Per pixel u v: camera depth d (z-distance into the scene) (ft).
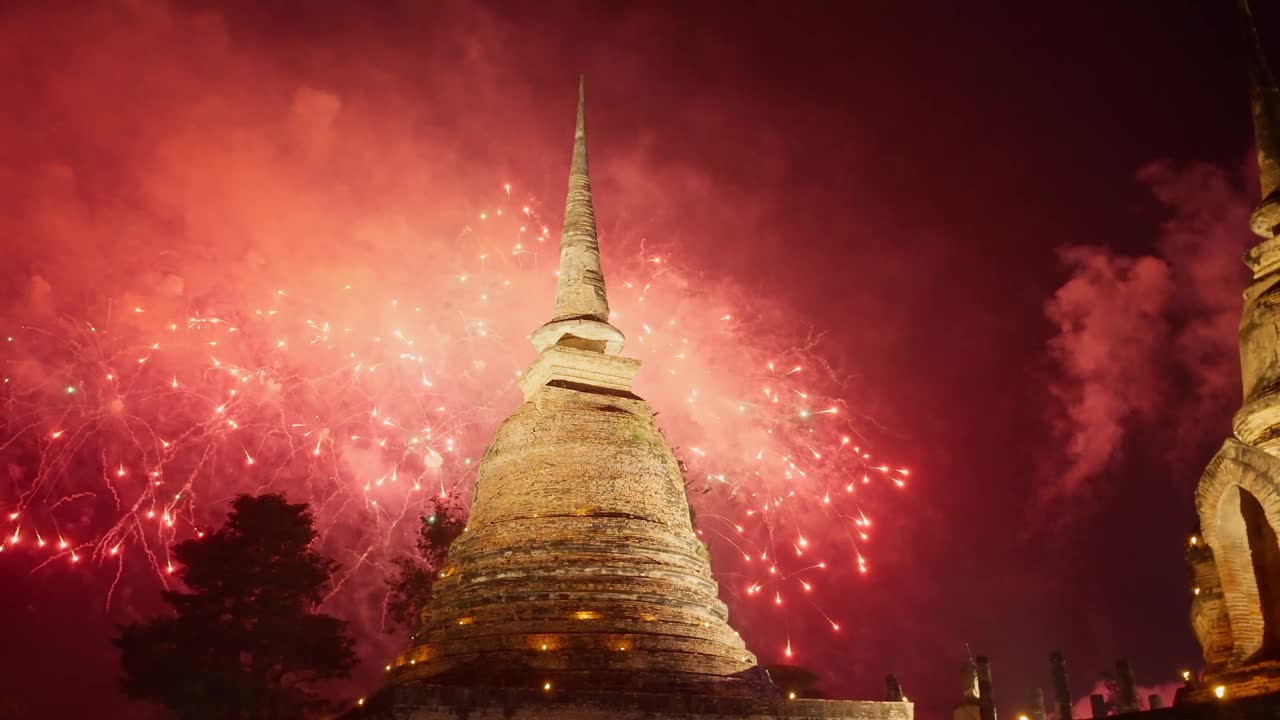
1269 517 50.44
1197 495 55.31
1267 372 54.95
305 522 120.16
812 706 72.90
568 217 93.76
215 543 115.34
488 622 74.02
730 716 69.72
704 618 77.25
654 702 67.77
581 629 72.43
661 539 79.56
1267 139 60.18
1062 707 103.14
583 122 99.50
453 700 62.75
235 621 113.91
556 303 90.48
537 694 65.05
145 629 111.14
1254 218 59.26
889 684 112.98
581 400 83.87
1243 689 48.52
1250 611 52.31
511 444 83.30
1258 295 57.41
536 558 76.28
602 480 80.23
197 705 108.37
